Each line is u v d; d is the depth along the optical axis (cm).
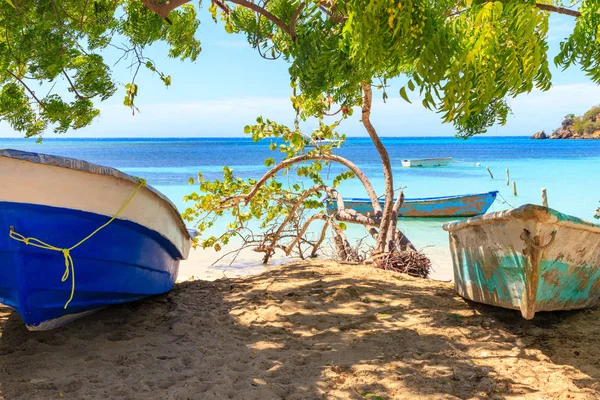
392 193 988
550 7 562
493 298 589
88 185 498
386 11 387
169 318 652
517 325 586
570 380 444
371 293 731
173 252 705
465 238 608
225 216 2033
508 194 3130
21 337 578
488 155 9050
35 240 482
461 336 557
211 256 1434
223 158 8012
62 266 510
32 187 466
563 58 548
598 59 536
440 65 388
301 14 664
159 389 440
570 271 534
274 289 772
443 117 392
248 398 421
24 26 809
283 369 483
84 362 500
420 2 390
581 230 502
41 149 12544
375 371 471
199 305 713
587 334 549
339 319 626
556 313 618
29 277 492
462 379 452
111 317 644
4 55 812
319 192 1222
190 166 6097
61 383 448
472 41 387
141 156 8675
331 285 772
